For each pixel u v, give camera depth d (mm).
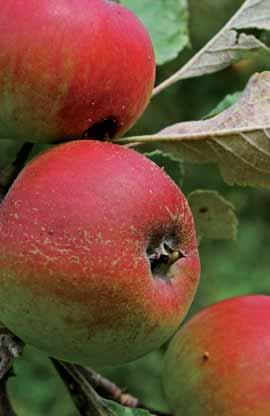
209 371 465
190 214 424
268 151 454
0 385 463
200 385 467
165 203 406
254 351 459
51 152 414
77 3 417
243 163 461
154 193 404
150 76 438
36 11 413
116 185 400
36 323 403
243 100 458
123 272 394
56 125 423
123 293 396
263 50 498
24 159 443
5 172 442
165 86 500
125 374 1036
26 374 957
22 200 402
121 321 400
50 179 402
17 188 407
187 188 1212
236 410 456
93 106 422
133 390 1028
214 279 1183
